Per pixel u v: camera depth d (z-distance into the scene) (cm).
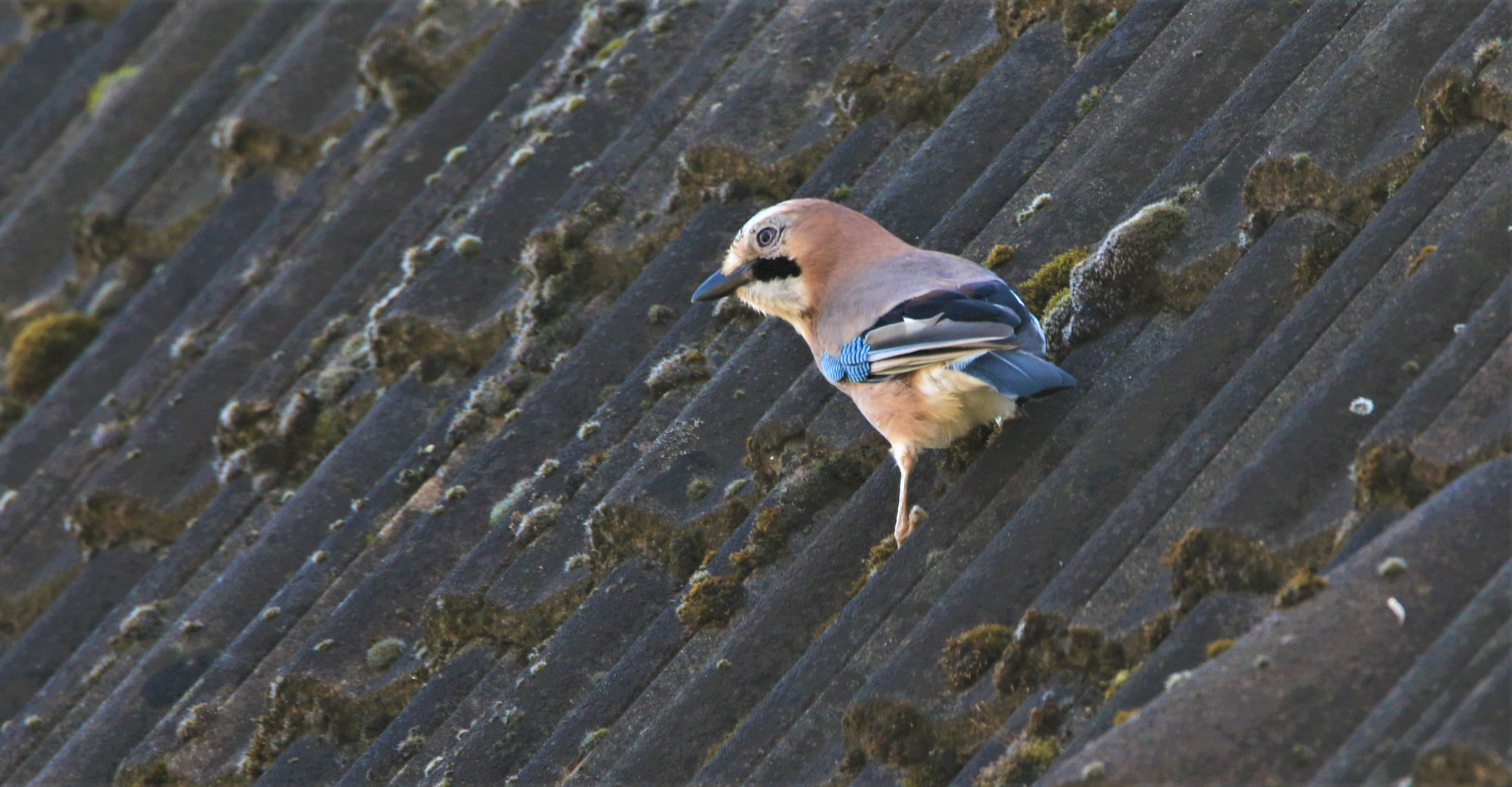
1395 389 729
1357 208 869
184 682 1155
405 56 1653
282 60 1764
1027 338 877
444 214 1433
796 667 835
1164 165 1014
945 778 732
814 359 1066
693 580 959
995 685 742
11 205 1981
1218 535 707
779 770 782
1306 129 895
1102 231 1002
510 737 939
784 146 1258
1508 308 714
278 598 1155
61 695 1238
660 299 1199
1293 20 1053
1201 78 1045
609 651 968
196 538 1316
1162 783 589
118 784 1082
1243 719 600
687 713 865
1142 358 910
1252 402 782
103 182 1894
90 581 1357
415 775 953
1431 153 850
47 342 1689
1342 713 595
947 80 1234
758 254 1027
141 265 1739
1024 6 1220
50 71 2189
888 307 916
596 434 1119
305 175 1691
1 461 1538
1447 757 534
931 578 844
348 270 1479
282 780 1022
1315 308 808
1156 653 685
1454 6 921
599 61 1499
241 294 1550
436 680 1016
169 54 1997
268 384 1376
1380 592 627
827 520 974
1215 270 906
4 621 1409
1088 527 794
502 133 1474
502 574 1049
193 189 1759
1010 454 895
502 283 1312
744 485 1013
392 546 1146
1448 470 676
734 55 1366
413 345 1303
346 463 1251
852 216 1022
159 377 1512
